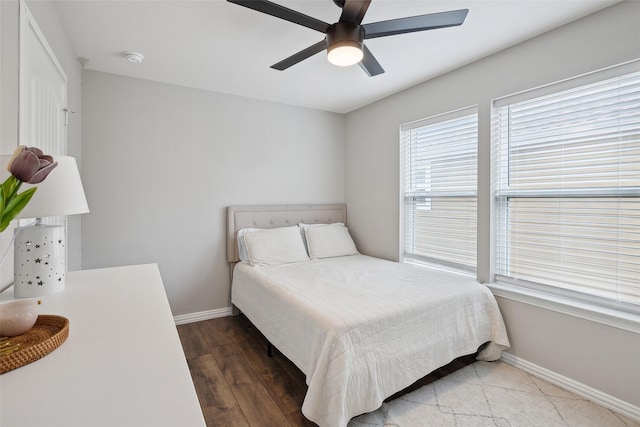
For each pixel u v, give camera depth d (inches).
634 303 73.6
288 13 61.2
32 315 35.4
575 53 79.4
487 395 79.4
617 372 73.2
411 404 75.9
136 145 116.6
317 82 120.9
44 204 44.3
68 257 89.7
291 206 148.1
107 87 111.4
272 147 145.0
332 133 161.9
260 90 129.6
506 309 94.8
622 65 73.2
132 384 27.0
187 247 127.0
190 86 125.2
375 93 133.6
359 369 64.5
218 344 108.7
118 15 77.2
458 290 88.7
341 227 152.3
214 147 131.5
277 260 125.9
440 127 119.1
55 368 29.2
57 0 70.9
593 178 79.7
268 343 100.0
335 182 163.6
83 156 107.7
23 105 51.6
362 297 82.6
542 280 90.6
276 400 78.5
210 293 132.3
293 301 81.4
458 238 113.3
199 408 24.2
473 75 103.0
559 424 69.3
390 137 137.5
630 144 73.5
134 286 57.5
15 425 21.6
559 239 86.7
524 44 89.7
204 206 130.0
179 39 88.8
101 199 111.2
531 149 92.4
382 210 143.0
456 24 64.6
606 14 74.1
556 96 86.4
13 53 48.7
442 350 79.7
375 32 67.4
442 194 118.3
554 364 84.3
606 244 77.9
